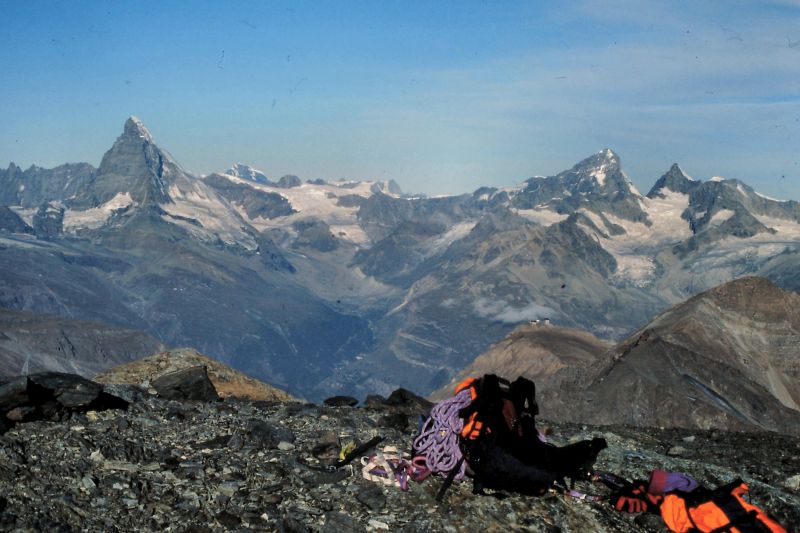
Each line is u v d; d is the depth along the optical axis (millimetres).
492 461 5004
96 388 5953
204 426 6020
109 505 4648
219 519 4652
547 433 7043
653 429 8188
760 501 5844
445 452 5109
